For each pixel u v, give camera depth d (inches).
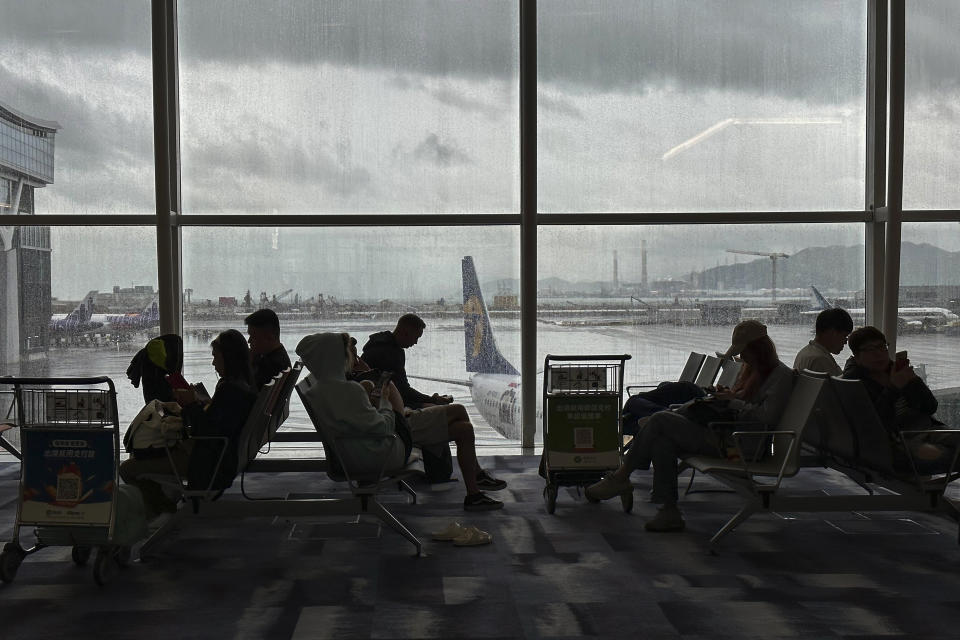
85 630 128.4
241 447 172.2
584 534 183.5
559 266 296.4
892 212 287.6
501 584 149.3
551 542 177.0
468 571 157.0
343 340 180.4
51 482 149.9
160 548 174.2
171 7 285.0
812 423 194.9
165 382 201.9
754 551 169.6
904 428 179.8
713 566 159.5
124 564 160.4
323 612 135.6
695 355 266.7
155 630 128.3
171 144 287.4
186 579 153.3
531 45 282.4
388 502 216.5
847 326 204.7
